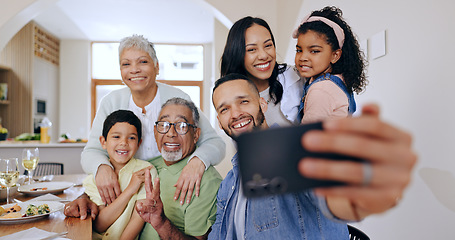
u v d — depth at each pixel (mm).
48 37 6352
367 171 284
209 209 1349
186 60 7289
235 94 986
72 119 6773
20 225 1243
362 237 1111
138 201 1301
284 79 1493
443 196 1134
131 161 1555
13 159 1632
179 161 1469
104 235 1398
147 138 1700
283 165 336
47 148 3836
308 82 1414
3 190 1675
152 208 1188
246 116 985
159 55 7234
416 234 1281
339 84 1271
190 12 5238
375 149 282
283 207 920
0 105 5531
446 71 1120
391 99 1433
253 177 347
